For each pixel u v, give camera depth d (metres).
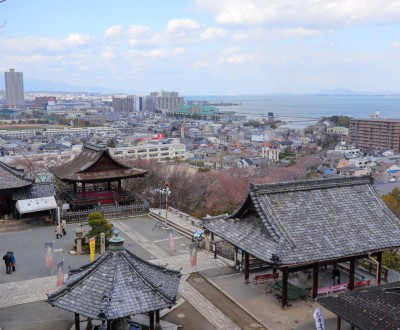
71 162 63.56
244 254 34.88
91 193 60.16
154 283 22.86
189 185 90.25
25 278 35.41
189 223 51.97
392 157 198.88
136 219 54.84
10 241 45.25
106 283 22.16
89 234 42.22
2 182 52.28
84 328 26.34
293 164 165.00
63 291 22.44
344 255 28.61
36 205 50.97
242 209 32.62
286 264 26.77
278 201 30.97
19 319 28.28
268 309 29.58
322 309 29.42
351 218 31.50
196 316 28.83
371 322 21.30
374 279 34.97
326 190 32.88
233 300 31.03
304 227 29.78
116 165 59.22
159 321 27.17
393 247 30.41
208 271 36.94
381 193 121.44
